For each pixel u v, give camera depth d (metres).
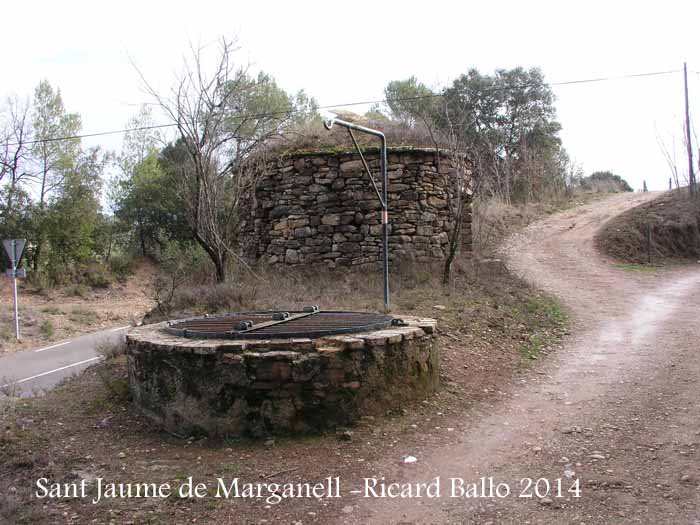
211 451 4.93
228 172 13.88
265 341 5.33
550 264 18.31
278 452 4.84
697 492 3.92
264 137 13.04
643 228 21.98
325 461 4.66
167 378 5.39
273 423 5.10
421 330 6.09
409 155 13.17
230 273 12.23
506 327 9.55
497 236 22.20
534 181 31.75
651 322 10.57
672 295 13.65
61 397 6.53
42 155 25.25
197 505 4.00
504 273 14.70
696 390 6.29
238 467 4.57
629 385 6.66
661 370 7.22
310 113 23.30
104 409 6.05
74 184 26.02
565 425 5.43
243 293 10.06
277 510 3.91
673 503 3.78
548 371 7.53
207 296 10.06
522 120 36.56
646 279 16.12
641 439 4.96
